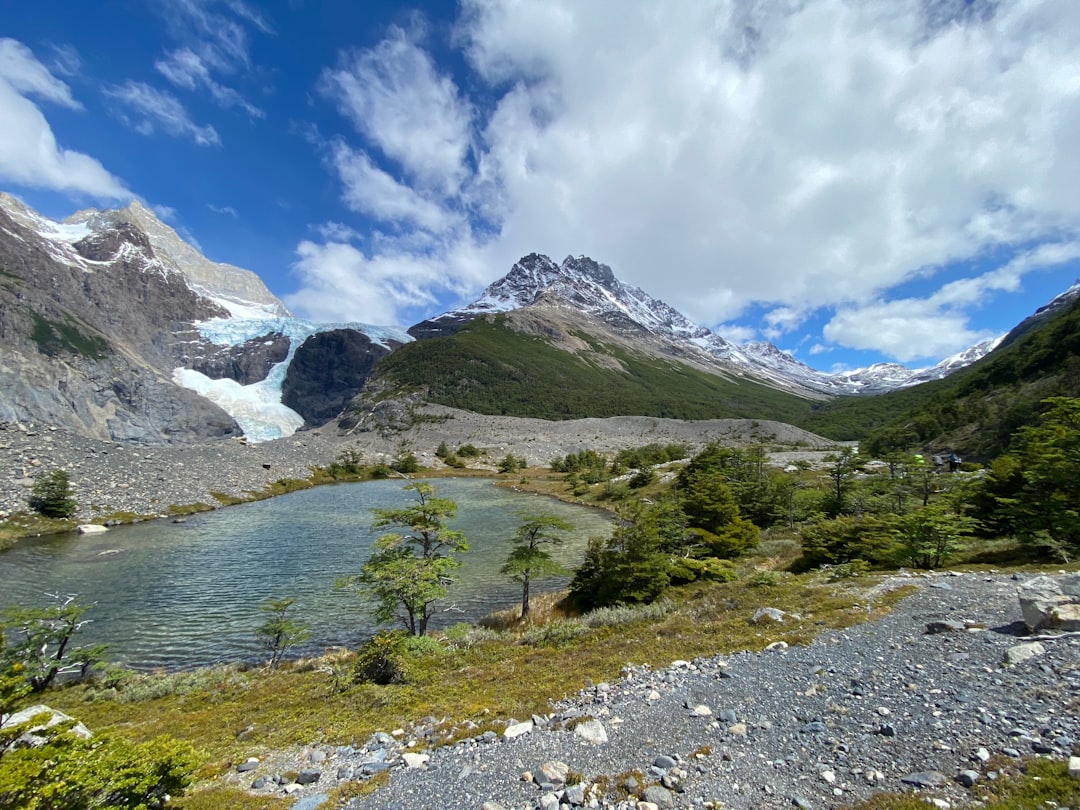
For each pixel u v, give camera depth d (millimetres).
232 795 9961
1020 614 14344
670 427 196500
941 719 9148
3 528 46875
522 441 166125
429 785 9617
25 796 7020
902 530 26406
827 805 7367
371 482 105438
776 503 54938
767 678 12656
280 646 26125
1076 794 6336
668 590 29266
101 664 22172
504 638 23047
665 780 8477
